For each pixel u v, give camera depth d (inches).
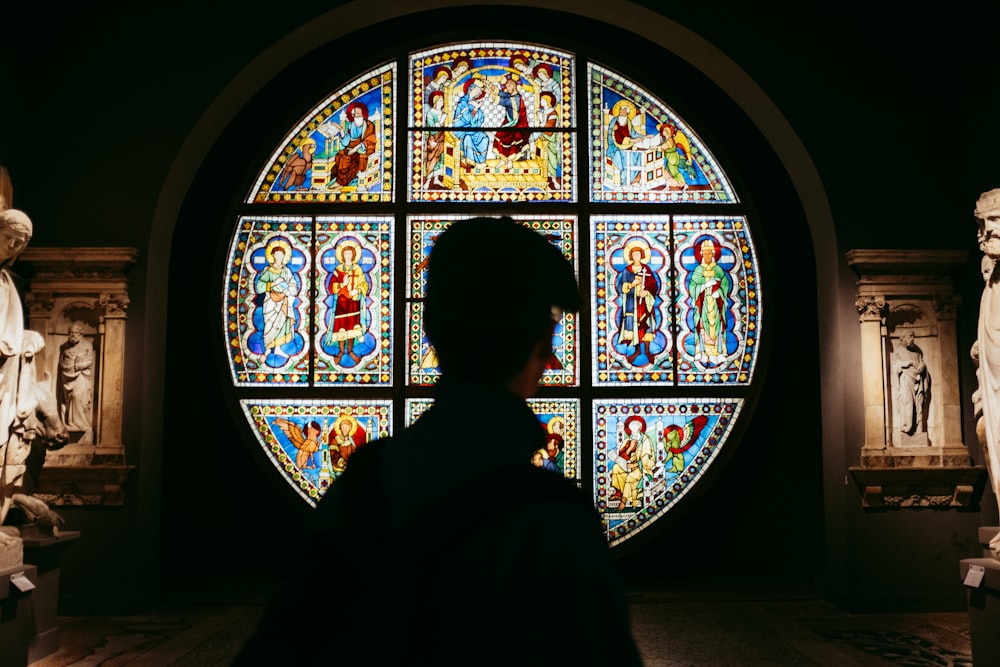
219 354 275.4
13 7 241.6
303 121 288.7
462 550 29.5
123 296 245.0
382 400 278.7
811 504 286.0
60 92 252.7
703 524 285.6
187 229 289.0
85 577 239.5
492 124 289.7
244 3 257.3
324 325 280.8
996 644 182.5
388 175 286.5
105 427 241.3
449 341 35.0
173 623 232.4
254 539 281.1
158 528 260.1
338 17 261.6
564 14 296.5
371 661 28.7
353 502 33.7
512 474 31.0
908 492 243.6
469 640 28.1
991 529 198.5
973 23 248.4
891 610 242.5
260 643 30.8
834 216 253.3
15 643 182.4
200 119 253.6
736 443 278.5
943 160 255.1
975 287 247.9
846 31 259.9
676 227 286.4
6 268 193.8
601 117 290.4
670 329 283.0
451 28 295.6
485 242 35.3
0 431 188.9
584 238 283.3
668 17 259.3
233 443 284.0
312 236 283.6
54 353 243.6
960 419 245.4
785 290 292.0
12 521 209.0
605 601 28.6
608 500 278.4
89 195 249.8
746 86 263.7
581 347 280.2
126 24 255.9
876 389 245.4
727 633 223.3
